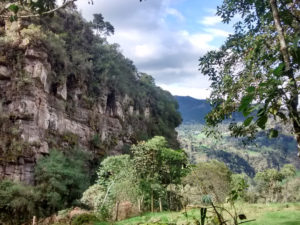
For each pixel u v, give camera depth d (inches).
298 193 1876.2
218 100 248.1
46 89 1498.5
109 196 797.2
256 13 232.7
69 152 1573.6
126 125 2282.2
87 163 1722.4
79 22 2202.3
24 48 1422.2
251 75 178.7
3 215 1017.5
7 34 1481.3
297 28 144.1
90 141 1828.2
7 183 1103.0
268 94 80.1
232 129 238.7
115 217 695.7
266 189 1647.4
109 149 1985.7
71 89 1785.2
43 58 1475.1
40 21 1674.5
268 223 274.7
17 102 1314.0
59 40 1659.7
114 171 911.0
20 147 1225.4
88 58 2129.7
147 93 2901.1
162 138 969.5
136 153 962.7
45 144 1375.5
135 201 847.7
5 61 1364.4
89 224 531.8
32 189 1141.1
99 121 1971.0
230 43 250.5
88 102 1892.2
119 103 2229.3
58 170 1250.6
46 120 1440.7
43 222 615.8
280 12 126.4
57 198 1167.6
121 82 2357.3
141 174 936.9
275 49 153.3
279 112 102.4
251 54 168.7
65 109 1668.3
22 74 1370.6
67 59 1723.7
